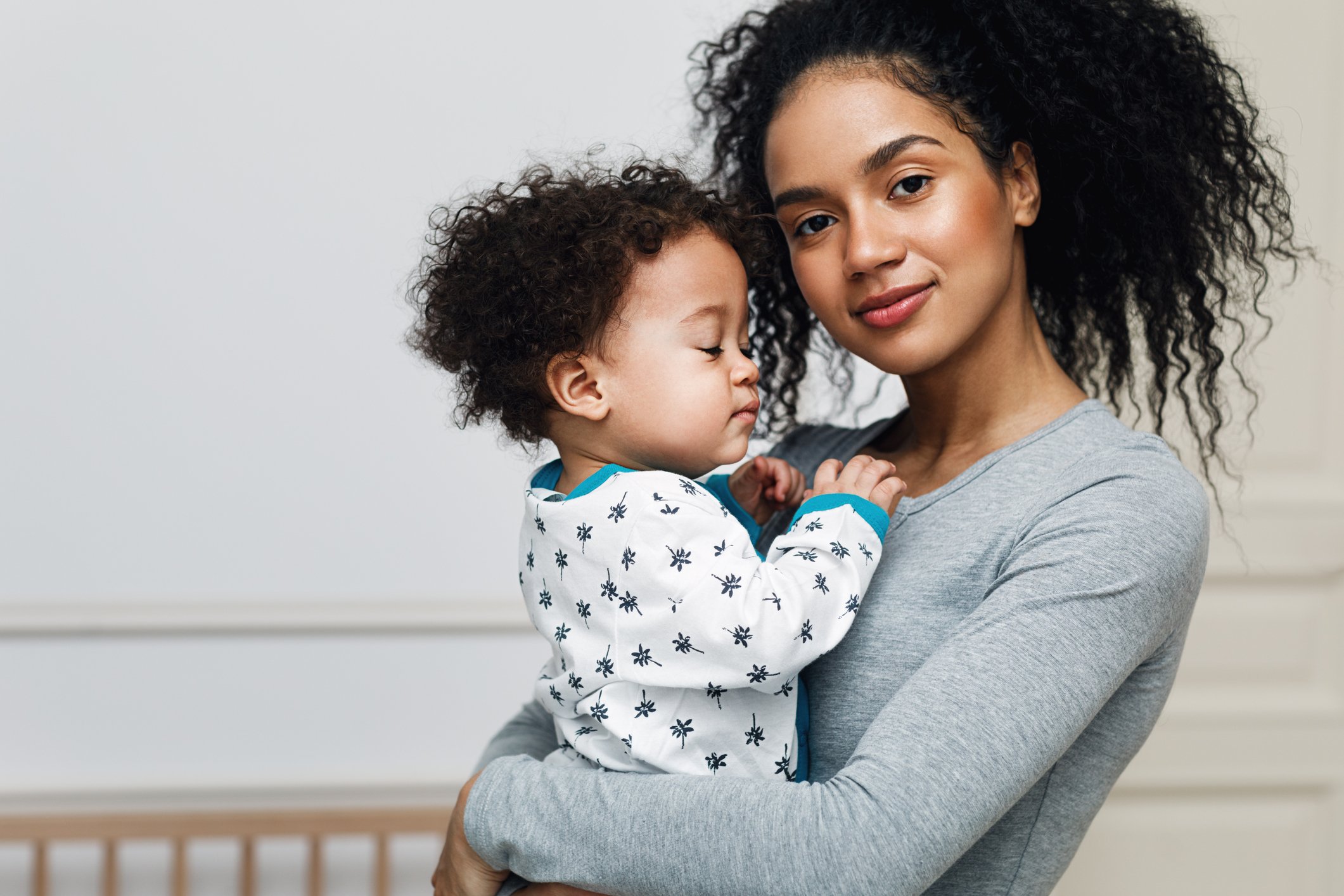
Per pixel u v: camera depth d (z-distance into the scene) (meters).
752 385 0.94
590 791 0.77
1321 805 1.89
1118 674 0.75
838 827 0.68
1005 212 0.92
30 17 2.13
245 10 2.16
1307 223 1.85
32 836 2.00
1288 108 1.85
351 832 2.04
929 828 0.68
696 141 1.26
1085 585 0.75
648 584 0.82
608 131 2.19
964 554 0.85
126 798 2.16
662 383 0.89
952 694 0.71
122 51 2.15
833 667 0.87
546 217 0.91
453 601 2.21
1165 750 1.90
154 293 2.17
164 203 2.17
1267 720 1.88
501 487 2.21
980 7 0.94
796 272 0.96
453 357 0.96
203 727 2.19
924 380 0.99
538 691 0.91
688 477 0.94
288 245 2.18
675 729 0.82
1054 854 0.86
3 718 2.16
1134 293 1.09
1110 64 0.97
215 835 2.02
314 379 2.19
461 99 2.18
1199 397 1.11
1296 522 1.87
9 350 2.15
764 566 0.82
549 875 0.76
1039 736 0.71
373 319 2.19
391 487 2.21
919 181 0.89
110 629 2.16
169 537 2.18
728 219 0.94
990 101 0.93
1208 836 1.90
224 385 2.18
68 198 2.15
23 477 2.16
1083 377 1.18
